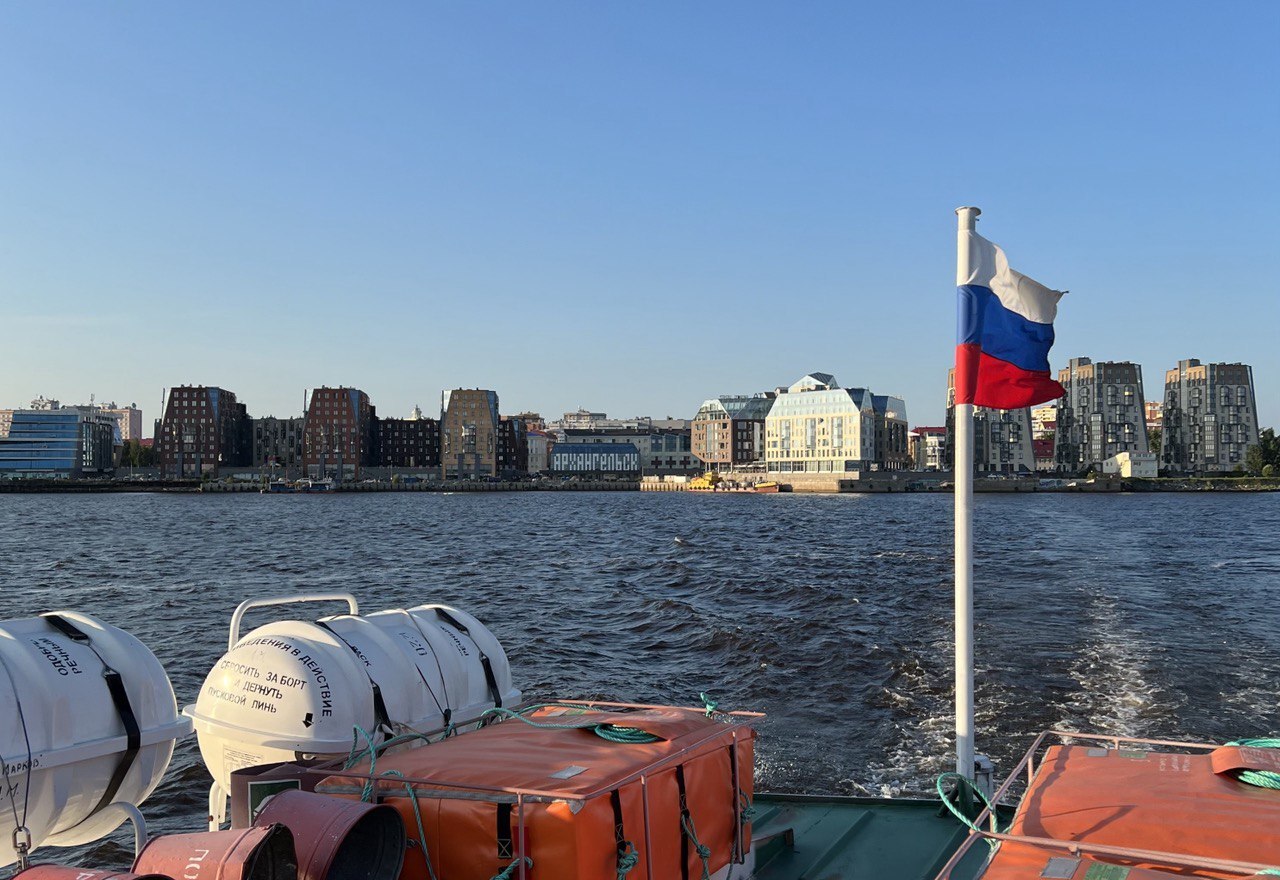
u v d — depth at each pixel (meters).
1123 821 4.73
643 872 5.03
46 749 5.66
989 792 8.14
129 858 13.30
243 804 6.30
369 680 7.05
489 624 30.34
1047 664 21.58
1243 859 4.30
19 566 52.59
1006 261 8.33
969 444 8.09
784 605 32.66
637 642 27.00
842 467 198.50
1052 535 67.38
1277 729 16.72
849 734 17.00
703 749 5.72
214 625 30.62
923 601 32.31
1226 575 41.12
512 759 5.32
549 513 119.12
